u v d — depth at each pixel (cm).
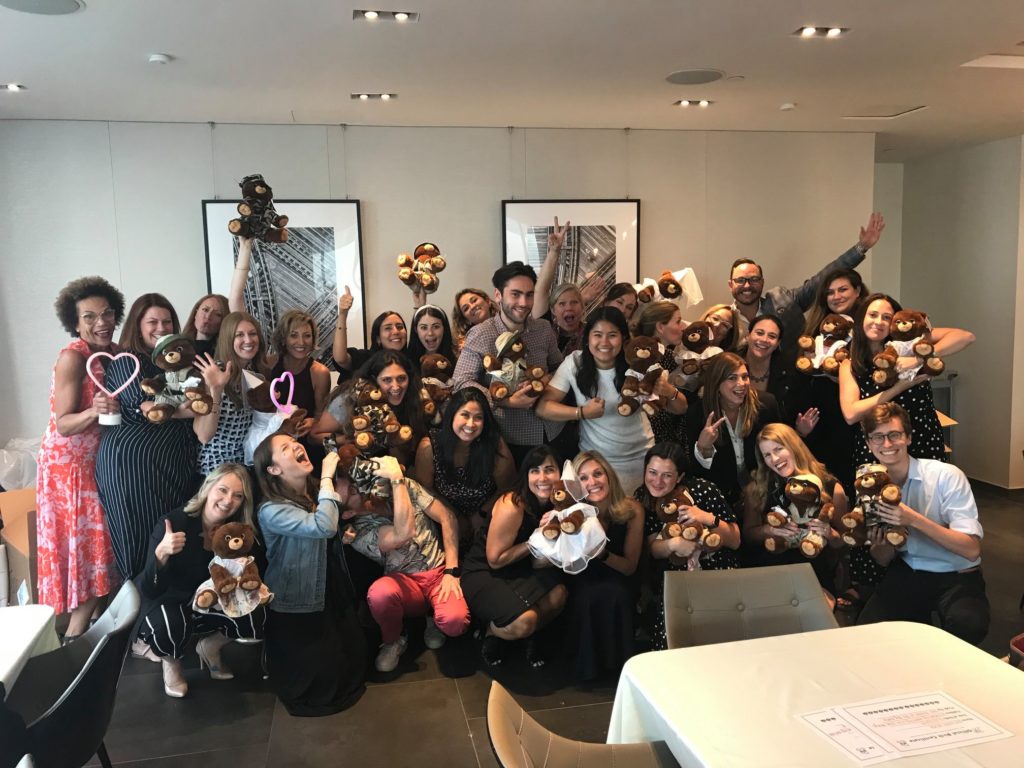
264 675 284
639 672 156
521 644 300
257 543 266
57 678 193
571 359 303
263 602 246
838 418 326
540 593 275
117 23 262
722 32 287
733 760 127
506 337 302
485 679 277
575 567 261
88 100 363
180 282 421
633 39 291
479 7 254
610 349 286
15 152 399
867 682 151
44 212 404
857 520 239
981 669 156
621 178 461
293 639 259
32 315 407
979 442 552
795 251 487
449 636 308
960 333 293
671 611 191
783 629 195
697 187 470
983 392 546
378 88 351
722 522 268
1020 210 505
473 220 447
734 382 288
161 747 238
